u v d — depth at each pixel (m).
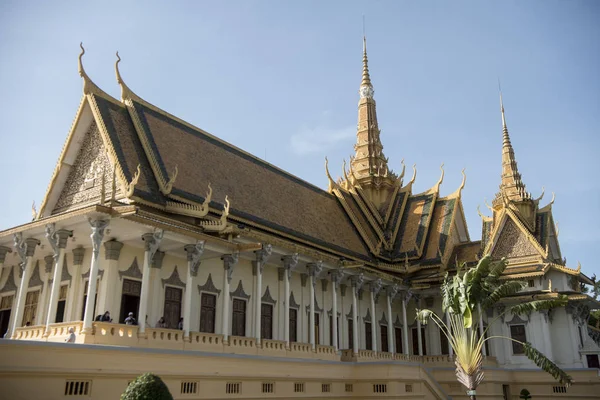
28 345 16.77
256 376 25.30
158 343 23.62
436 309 47.16
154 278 27.25
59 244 23.92
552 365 27.31
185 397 21.78
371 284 41.66
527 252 46.62
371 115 65.62
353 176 61.19
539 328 42.84
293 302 36.16
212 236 27.11
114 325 21.94
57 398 17.34
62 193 31.80
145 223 23.25
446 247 50.88
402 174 59.94
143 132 32.25
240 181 38.75
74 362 18.00
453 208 54.31
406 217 56.41
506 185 54.75
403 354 43.41
